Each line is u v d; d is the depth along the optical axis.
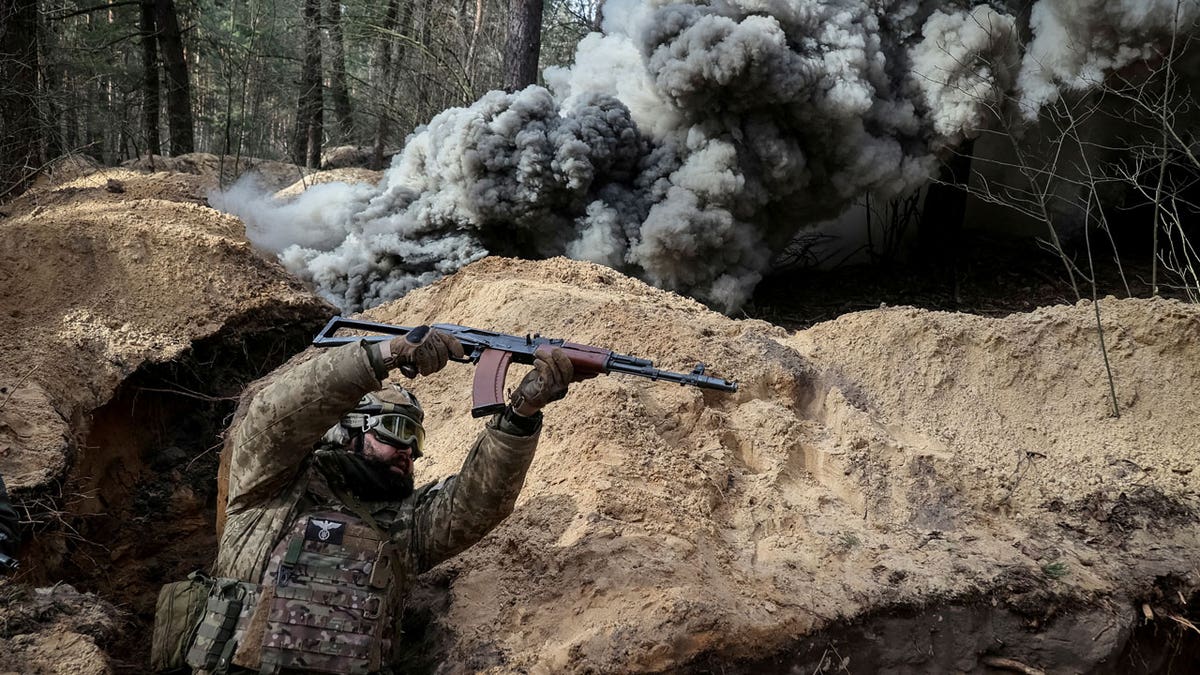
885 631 3.64
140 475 6.11
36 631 3.52
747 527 4.02
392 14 18.30
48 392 5.50
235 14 20.42
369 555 3.11
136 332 6.31
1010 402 5.05
